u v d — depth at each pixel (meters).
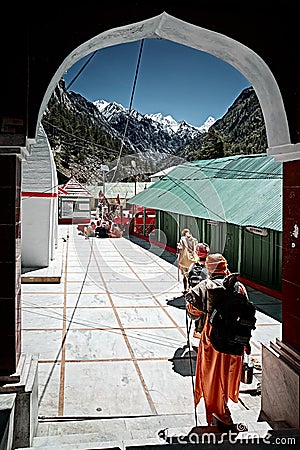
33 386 2.97
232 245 10.57
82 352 5.21
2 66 2.83
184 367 4.78
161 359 5.01
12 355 2.92
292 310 3.26
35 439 3.00
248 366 4.33
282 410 3.24
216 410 3.18
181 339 5.76
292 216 3.29
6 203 2.91
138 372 4.62
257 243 9.41
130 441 2.82
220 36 3.16
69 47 2.95
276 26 3.17
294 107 3.19
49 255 10.78
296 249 3.21
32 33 2.90
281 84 3.18
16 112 2.84
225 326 3.15
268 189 9.41
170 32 3.32
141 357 5.07
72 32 2.95
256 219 8.41
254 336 6.04
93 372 4.60
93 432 3.26
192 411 3.75
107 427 3.33
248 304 3.19
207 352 3.21
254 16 3.14
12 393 2.81
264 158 11.52
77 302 7.68
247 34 3.14
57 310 7.13
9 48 2.84
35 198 10.57
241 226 9.17
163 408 3.82
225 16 3.11
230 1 3.08
